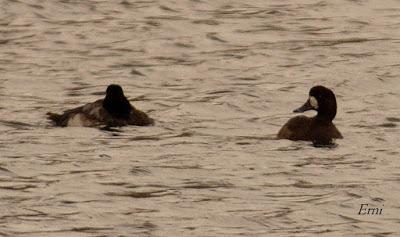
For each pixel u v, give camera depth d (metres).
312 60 33.16
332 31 36.94
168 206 20.45
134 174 22.27
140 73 31.88
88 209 20.22
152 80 31.28
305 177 22.28
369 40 35.66
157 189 21.41
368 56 33.59
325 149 24.23
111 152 23.84
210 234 19.14
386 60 33.19
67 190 21.28
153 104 28.39
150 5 39.78
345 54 33.84
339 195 21.12
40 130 25.56
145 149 24.11
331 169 22.83
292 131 25.05
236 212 20.20
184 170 22.56
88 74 31.80
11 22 37.44
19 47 34.81
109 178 21.98
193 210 20.28
